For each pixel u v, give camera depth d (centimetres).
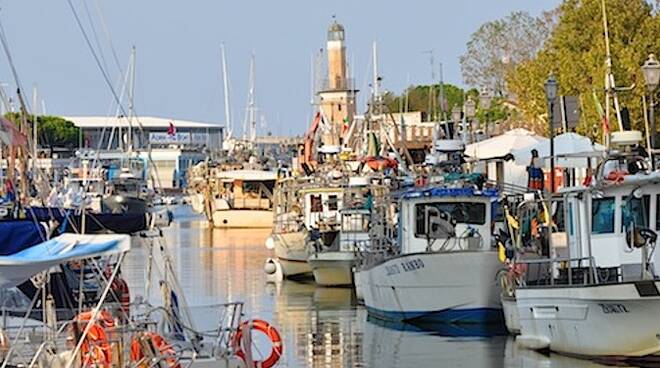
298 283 6500
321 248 6212
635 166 3769
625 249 3675
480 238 4706
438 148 5612
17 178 3269
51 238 2572
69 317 2802
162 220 3597
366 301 5103
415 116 11800
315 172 7644
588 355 3653
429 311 4609
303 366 3794
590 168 4144
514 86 7925
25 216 2833
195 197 14988
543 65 7131
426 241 4728
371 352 4047
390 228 5159
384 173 6550
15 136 2922
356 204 6225
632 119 6112
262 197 12369
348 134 8500
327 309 5294
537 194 4053
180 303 3058
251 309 5325
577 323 3656
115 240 2419
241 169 13212
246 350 2853
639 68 6191
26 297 2833
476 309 4541
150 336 2612
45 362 2488
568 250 3850
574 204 3806
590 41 6762
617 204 3684
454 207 4719
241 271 7225
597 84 6169
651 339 3497
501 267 4472
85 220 2834
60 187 5478
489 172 6500
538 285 3834
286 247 6644
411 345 4169
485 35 9762
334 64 12938
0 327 2641
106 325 2581
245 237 10662
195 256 8412
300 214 6988
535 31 9681
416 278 4597
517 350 3894
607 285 3503
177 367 2631
